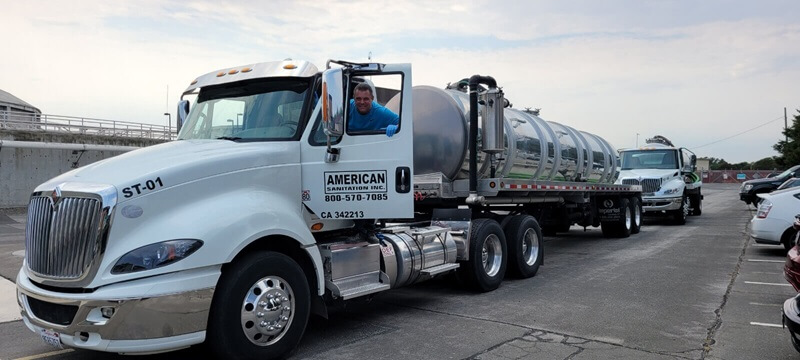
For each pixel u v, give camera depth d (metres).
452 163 7.98
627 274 9.28
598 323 6.21
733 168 105.44
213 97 6.07
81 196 4.23
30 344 5.62
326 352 5.25
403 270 6.39
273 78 5.71
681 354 5.14
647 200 18.25
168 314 4.15
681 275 9.12
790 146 59.41
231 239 4.49
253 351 4.66
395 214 5.50
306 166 5.50
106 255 4.12
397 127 5.57
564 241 14.38
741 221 19.41
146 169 4.47
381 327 6.13
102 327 4.02
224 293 4.50
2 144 30.31
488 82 7.89
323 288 5.34
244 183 4.95
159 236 4.25
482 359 5.01
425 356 5.11
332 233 6.07
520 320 6.37
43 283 4.35
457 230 7.71
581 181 11.98
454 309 6.94
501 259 8.27
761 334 5.75
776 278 8.73
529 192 9.50
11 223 25.09
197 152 4.94
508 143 8.57
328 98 5.07
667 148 19.64
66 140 34.47
